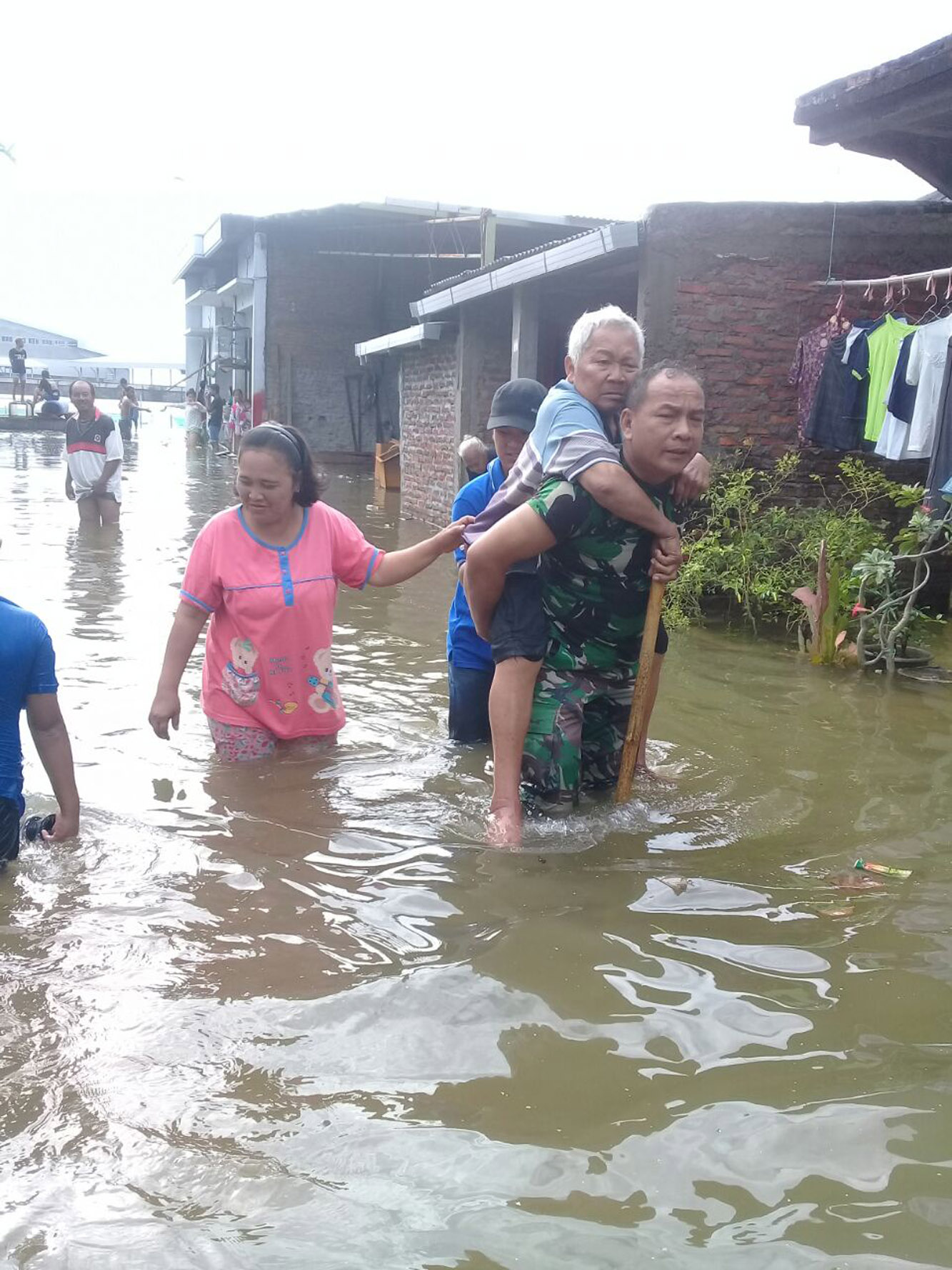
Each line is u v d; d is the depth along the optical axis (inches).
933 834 153.3
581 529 147.5
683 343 349.7
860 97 247.3
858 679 255.1
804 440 355.3
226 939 118.1
